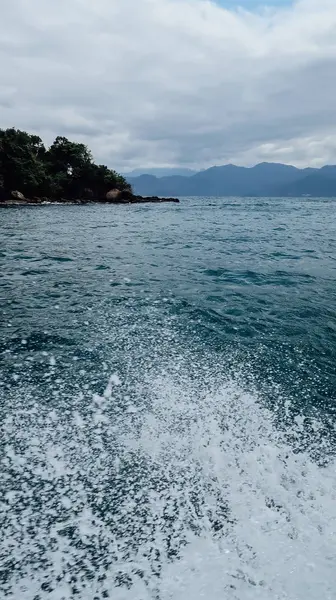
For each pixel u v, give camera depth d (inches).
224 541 97.5
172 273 419.2
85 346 221.3
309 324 260.2
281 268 446.6
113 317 271.9
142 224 1058.1
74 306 297.0
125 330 247.0
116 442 136.9
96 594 84.6
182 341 230.2
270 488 115.2
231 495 112.8
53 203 2453.2
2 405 159.0
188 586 85.6
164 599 82.7
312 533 99.0
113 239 710.5
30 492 114.2
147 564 91.7
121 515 106.7
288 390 176.1
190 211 1834.4
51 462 126.6
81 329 248.1
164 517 105.7
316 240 711.1
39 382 179.3
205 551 94.9
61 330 246.1
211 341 230.5
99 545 97.2
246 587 85.0
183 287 358.6
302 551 93.9
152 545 97.1
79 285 362.9
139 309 290.7
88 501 111.3
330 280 386.6
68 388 174.2
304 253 556.1
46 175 2471.7
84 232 827.4
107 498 112.4
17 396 166.6
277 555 92.9
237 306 299.4
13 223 1023.6
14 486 116.2
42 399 164.6
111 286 360.5
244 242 679.7
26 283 368.8
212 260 498.0
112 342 227.3
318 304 304.7
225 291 344.5
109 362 201.3
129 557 93.7
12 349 216.4
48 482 118.0
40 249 580.1
